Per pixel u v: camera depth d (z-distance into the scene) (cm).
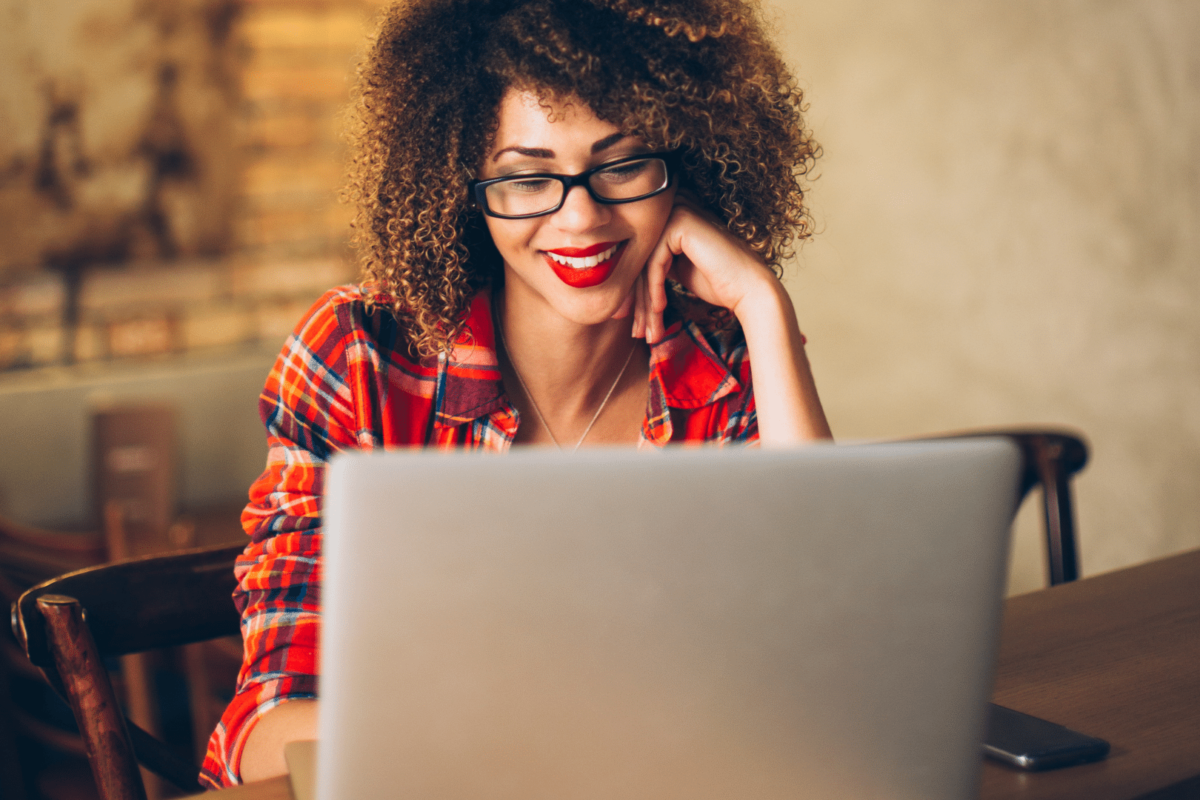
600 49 104
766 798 60
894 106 310
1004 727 80
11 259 315
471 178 112
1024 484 155
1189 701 87
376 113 116
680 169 123
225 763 86
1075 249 275
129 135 327
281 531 106
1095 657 97
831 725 60
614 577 55
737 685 58
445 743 55
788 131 125
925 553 59
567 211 106
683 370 129
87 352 328
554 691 56
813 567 57
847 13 318
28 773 186
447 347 118
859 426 331
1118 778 73
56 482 306
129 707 193
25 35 308
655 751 58
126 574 104
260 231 352
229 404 332
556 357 123
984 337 297
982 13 287
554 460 53
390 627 53
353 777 55
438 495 52
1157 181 258
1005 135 286
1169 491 263
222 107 339
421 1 111
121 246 330
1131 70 260
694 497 55
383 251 118
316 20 350
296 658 92
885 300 320
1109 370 271
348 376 115
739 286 118
